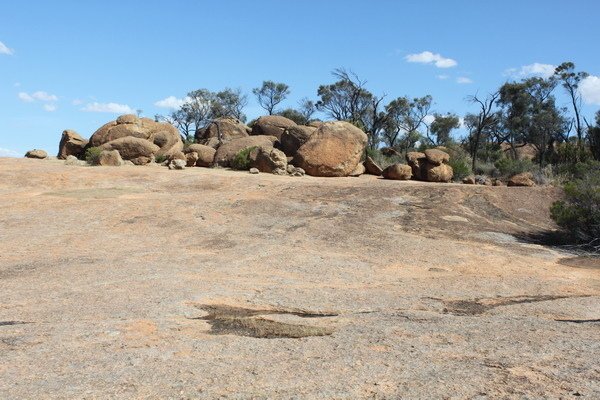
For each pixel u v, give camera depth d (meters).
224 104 69.56
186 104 68.38
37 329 6.57
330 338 6.21
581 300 8.96
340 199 19.64
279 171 30.05
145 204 18.77
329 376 4.79
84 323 6.90
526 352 5.46
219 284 9.60
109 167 29.20
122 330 6.56
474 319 7.26
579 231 15.75
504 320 7.18
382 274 11.01
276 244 13.80
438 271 11.48
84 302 8.17
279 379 4.71
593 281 10.93
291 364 5.17
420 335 6.28
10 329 6.57
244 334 6.58
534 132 53.38
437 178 29.92
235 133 47.34
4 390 4.45
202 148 35.34
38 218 16.86
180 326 6.87
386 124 59.56
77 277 10.07
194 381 4.67
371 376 4.77
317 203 19.05
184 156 33.03
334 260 12.13
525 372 4.80
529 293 9.62
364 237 14.66
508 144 65.38
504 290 9.74
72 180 24.17
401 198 19.83
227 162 34.38
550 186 23.89
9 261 11.70
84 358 5.41
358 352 5.57
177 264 11.51
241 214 17.42
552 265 12.59
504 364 5.05
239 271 10.92
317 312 8.07
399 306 8.45
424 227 16.11
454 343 5.90
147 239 14.46
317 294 9.05
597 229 15.50
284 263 11.74
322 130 32.38
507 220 18.17
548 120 52.28
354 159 31.88
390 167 30.30
